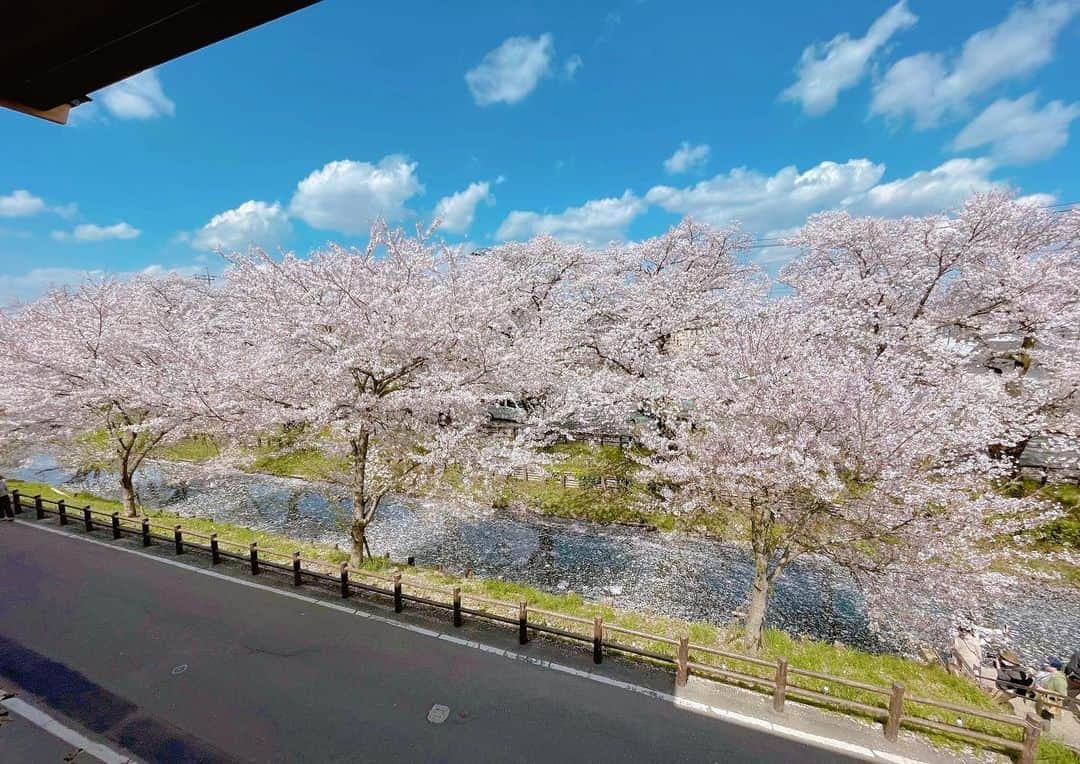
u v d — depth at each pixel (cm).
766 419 914
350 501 1833
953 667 862
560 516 1681
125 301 1672
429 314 1103
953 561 771
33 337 1425
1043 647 1046
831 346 1238
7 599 843
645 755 536
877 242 1705
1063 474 1359
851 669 741
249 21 183
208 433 1266
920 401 795
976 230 1482
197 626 766
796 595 1230
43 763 512
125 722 567
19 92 225
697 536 1480
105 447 1661
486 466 1165
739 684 664
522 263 2453
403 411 1177
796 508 821
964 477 773
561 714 595
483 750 536
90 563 994
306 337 1064
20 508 1309
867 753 554
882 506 766
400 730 562
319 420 1013
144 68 214
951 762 546
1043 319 1351
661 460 1216
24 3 168
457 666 682
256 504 1853
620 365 1959
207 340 1466
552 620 829
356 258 1159
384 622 792
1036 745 528
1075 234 1519
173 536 1164
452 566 1362
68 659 679
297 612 816
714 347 1280
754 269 2102
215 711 586
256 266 1258
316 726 564
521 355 1241
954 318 1531
